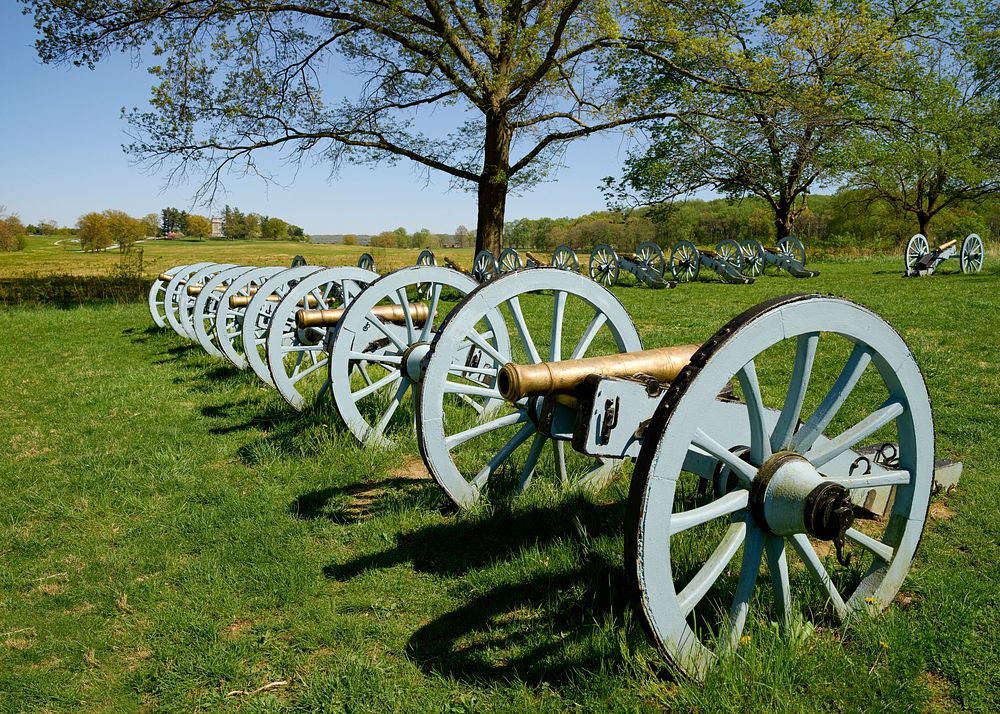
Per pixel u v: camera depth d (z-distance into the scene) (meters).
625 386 3.03
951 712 2.29
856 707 2.21
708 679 2.21
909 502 2.59
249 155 18.80
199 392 7.85
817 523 2.17
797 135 19.47
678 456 2.06
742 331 2.08
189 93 17.53
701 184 27.11
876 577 2.70
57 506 4.59
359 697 2.54
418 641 2.93
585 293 4.08
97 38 16.77
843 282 16.94
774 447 2.36
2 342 12.27
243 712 2.53
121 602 3.36
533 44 18.31
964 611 2.75
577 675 2.53
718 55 18.20
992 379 6.59
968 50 29.16
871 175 31.02
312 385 7.23
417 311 5.87
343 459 5.20
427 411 3.85
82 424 6.72
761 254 20.77
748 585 2.34
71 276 29.38
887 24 22.36
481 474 4.09
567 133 20.28
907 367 2.43
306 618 3.15
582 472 4.45
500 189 21.09
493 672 2.66
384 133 20.92
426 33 19.78
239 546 3.91
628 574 2.08
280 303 6.38
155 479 5.04
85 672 2.86
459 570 3.52
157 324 13.42
